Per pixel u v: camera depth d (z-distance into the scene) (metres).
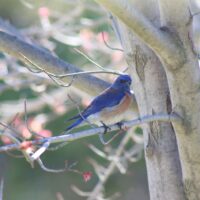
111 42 18.98
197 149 10.52
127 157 16.62
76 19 21.28
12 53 12.37
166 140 11.12
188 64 10.15
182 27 10.09
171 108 11.01
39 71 11.52
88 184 28.16
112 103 12.55
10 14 27.38
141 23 9.58
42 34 18.31
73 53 23.36
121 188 28.59
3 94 25.14
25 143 9.05
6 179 28.36
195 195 10.87
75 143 27.19
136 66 11.22
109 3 9.18
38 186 28.62
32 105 18.47
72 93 18.36
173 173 11.10
